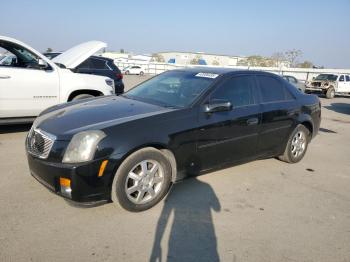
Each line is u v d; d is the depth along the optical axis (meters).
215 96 4.08
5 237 2.84
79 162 3.00
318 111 5.77
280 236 3.16
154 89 4.62
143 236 3.00
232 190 4.16
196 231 3.14
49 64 6.30
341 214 3.71
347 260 2.85
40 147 3.31
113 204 3.54
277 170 5.08
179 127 3.60
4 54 6.15
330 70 34.75
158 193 3.52
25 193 3.69
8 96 5.74
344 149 6.93
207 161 3.99
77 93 6.81
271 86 4.96
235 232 3.17
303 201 4.00
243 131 4.32
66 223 3.12
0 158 4.86
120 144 3.14
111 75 10.29
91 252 2.72
